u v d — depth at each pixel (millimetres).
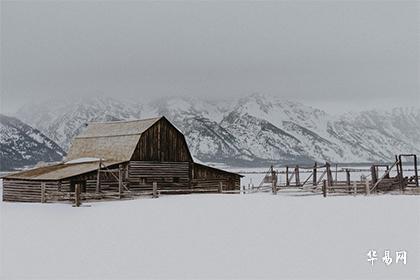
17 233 34219
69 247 30000
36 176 56438
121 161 62469
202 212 42125
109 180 59156
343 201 48031
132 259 27094
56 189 53719
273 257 27219
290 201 49031
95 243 30906
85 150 69500
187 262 26453
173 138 67250
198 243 30484
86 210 44469
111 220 38719
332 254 27781
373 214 39531
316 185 60188
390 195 54281
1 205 50250
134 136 64938
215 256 27375
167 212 42281
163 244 30266
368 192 54531
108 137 68875
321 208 43375
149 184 64125
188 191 66188
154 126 65875
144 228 35250
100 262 26562
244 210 42938
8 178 57875
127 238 32125
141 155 64125
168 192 65062
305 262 26109
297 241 30734
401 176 57250
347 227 34656
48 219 39750
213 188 69500
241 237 31906
